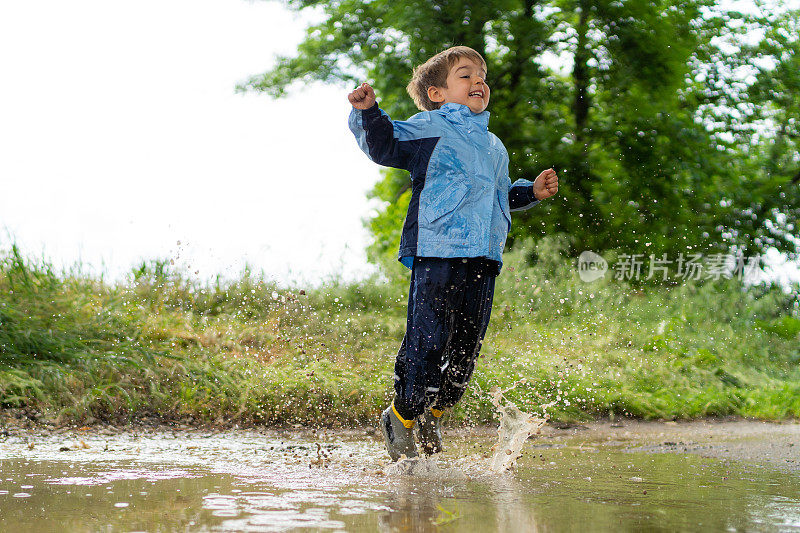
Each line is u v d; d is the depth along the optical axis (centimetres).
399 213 2261
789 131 2153
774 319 1266
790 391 785
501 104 1748
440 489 274
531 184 404
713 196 1902
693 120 1903
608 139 1759
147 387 603
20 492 253
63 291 782
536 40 1648
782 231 2025
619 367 847
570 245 1596
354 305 1077
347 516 217
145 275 924
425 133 353
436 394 340
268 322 868
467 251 338
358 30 1819
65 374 579
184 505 230
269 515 216
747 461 392
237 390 613
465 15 1644
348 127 350
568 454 422
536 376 726
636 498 260
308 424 580
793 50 2019
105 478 286
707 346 1009
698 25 1897
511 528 204
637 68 1708
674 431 602
